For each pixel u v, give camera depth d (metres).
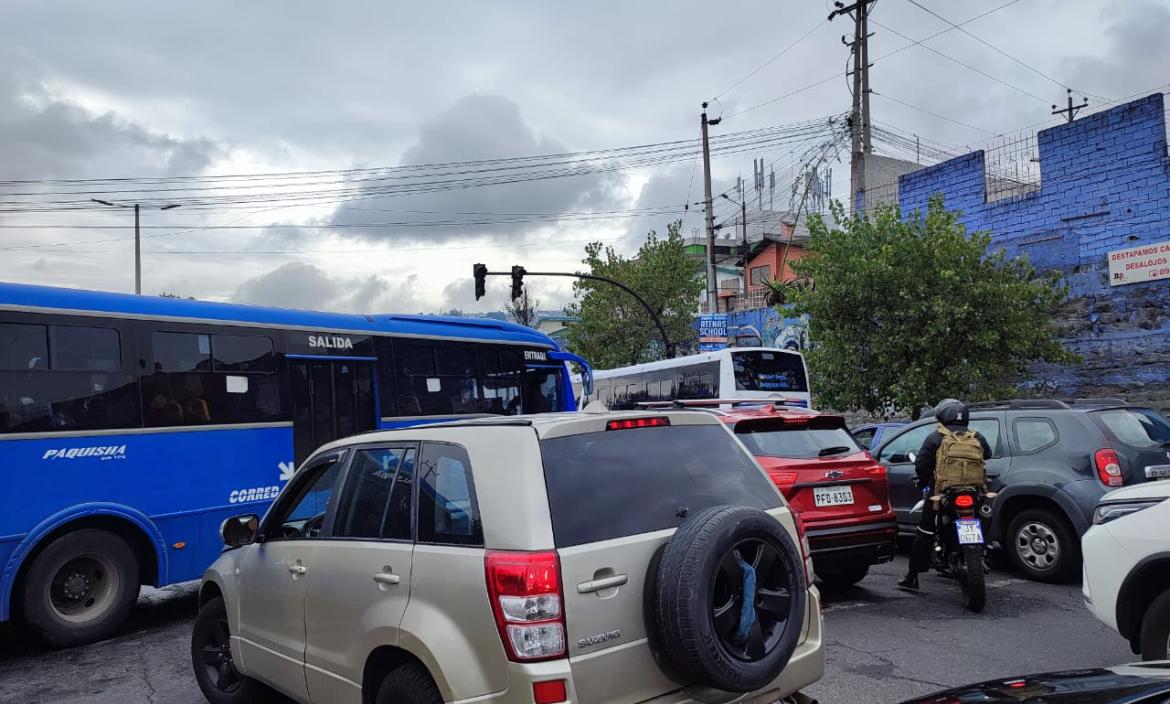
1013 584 8.04
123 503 7.71
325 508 4.42
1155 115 15.55
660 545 3.43
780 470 7.01
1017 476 8.11
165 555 7.98
